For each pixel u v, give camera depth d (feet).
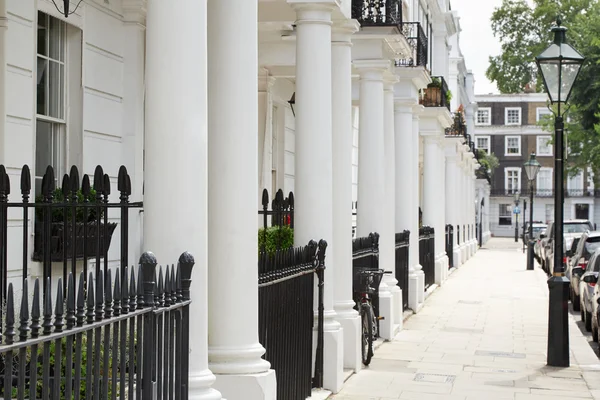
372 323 45.75
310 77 36.35
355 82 63.16
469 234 186.80
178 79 21.30
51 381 19.34
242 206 26.13
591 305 60.34
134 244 36.99
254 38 26.66
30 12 29.91
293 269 31.04
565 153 184.85
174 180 21.22
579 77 136.36
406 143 68.03
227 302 26.02
